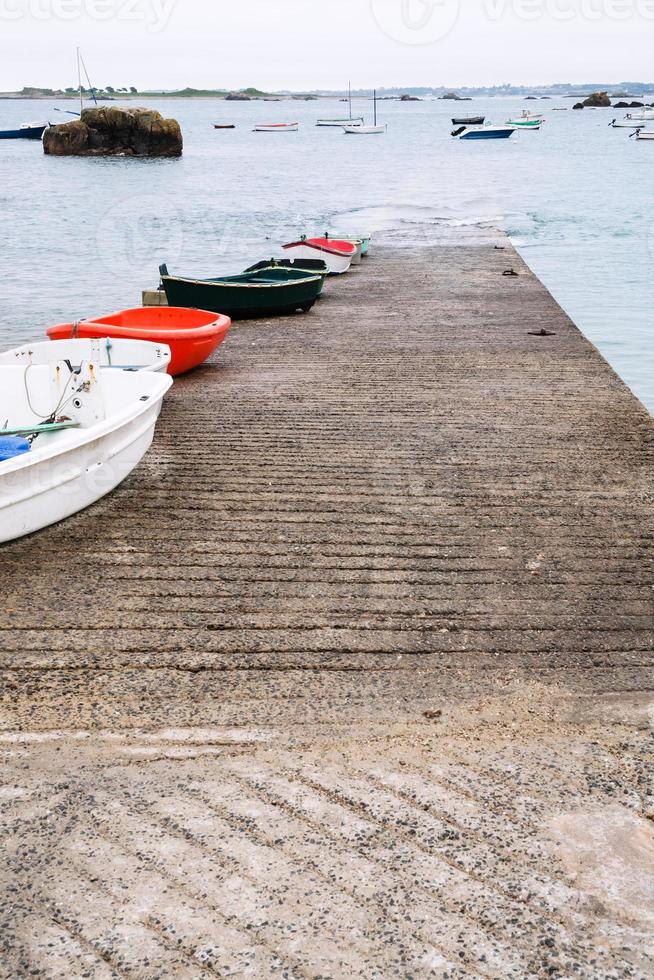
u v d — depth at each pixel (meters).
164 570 4.60
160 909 2.44
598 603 4.30
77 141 58.38
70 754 3.12
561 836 2.72
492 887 2.53
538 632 4.02
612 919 2.42
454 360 9.77
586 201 32.12
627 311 14.51
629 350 12.16
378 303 13.63
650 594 4.40
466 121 117.19
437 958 2.30
